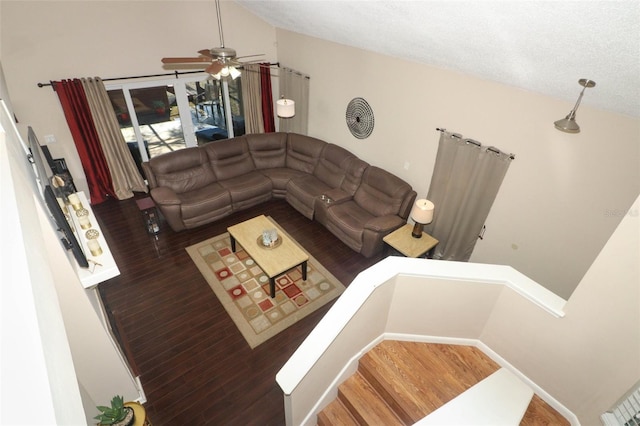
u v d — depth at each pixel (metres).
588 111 3.06
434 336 3.19
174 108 6.32
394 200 4.94
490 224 4.26
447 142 4.30
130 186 6.08
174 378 3.29
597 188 3.20
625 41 1.53
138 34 5.40
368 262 4.86
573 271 3.62
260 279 4.46
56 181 3.02
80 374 2.64
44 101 5.08
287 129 7.30
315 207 5.45
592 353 2.33
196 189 5.58
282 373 2.19
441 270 2.80
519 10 1.66
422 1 2.04
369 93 5.20
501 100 3.68
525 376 2.88
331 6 3.15
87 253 2.61
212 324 3.84
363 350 3.02
